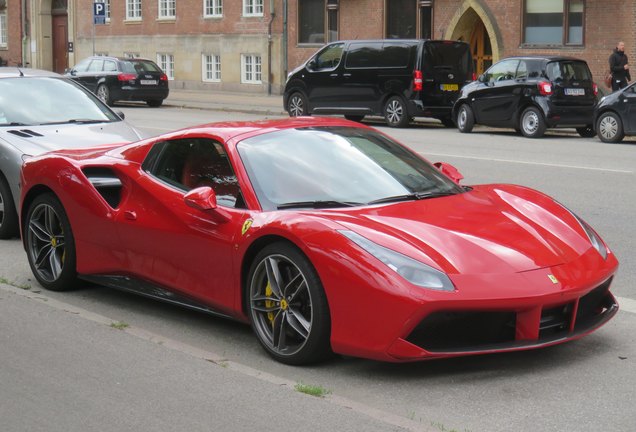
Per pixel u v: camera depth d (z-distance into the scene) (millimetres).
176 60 39344
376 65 23375
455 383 4965
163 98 31453
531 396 4766
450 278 4797
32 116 9961
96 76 31172
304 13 33812
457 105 21875
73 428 4441
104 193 6727
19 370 5293
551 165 14719
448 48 23031
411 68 22734
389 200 5664
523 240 5230
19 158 9031
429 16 29875
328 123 6453
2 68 10984
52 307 6660
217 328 6164
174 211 6016
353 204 5566
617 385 4918
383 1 30984
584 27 25781
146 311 6613
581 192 11805
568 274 5051
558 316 5117
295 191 5645
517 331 4941
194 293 5938
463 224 5320
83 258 6855
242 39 36062
